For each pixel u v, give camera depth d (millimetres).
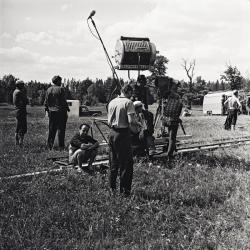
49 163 9836
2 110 43500
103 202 6703
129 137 7207
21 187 7430
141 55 11203
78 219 5844
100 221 5707
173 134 10523
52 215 5844
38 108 64562
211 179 8656
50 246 4875
